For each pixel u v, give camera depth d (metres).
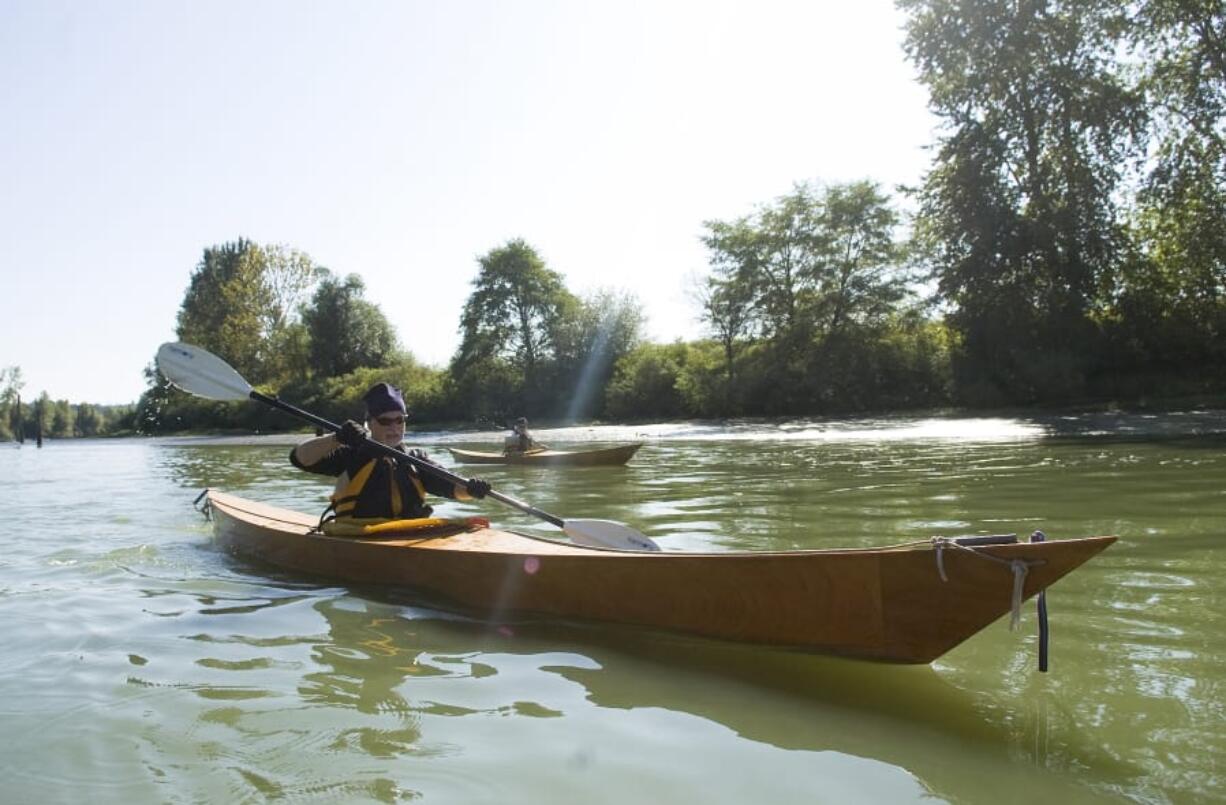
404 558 4.52
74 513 8.70
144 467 18.36
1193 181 23.33
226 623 3.98
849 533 5.76
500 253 40.50
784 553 3.21
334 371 51.34
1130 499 6.78
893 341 30.75
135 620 4.04
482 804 2.18
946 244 25.98
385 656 3.45
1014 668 3.11
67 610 4.25
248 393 5.91
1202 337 24.28
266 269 53.16
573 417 38.88
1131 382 24.59
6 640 3.72
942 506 6.81
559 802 2.19
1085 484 7.88
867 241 31.58
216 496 7.27
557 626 3.89
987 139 24.83
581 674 3.20
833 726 2.66
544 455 13.91
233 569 5.31
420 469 5.11
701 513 7.11
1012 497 7.20
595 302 40.50
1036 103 24.56
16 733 2.68
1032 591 2.74
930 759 2.41
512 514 7.64
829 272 31.77
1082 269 24.48
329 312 51.53
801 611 3.22
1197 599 3.82
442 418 41.19
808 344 31.58
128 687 3.08
